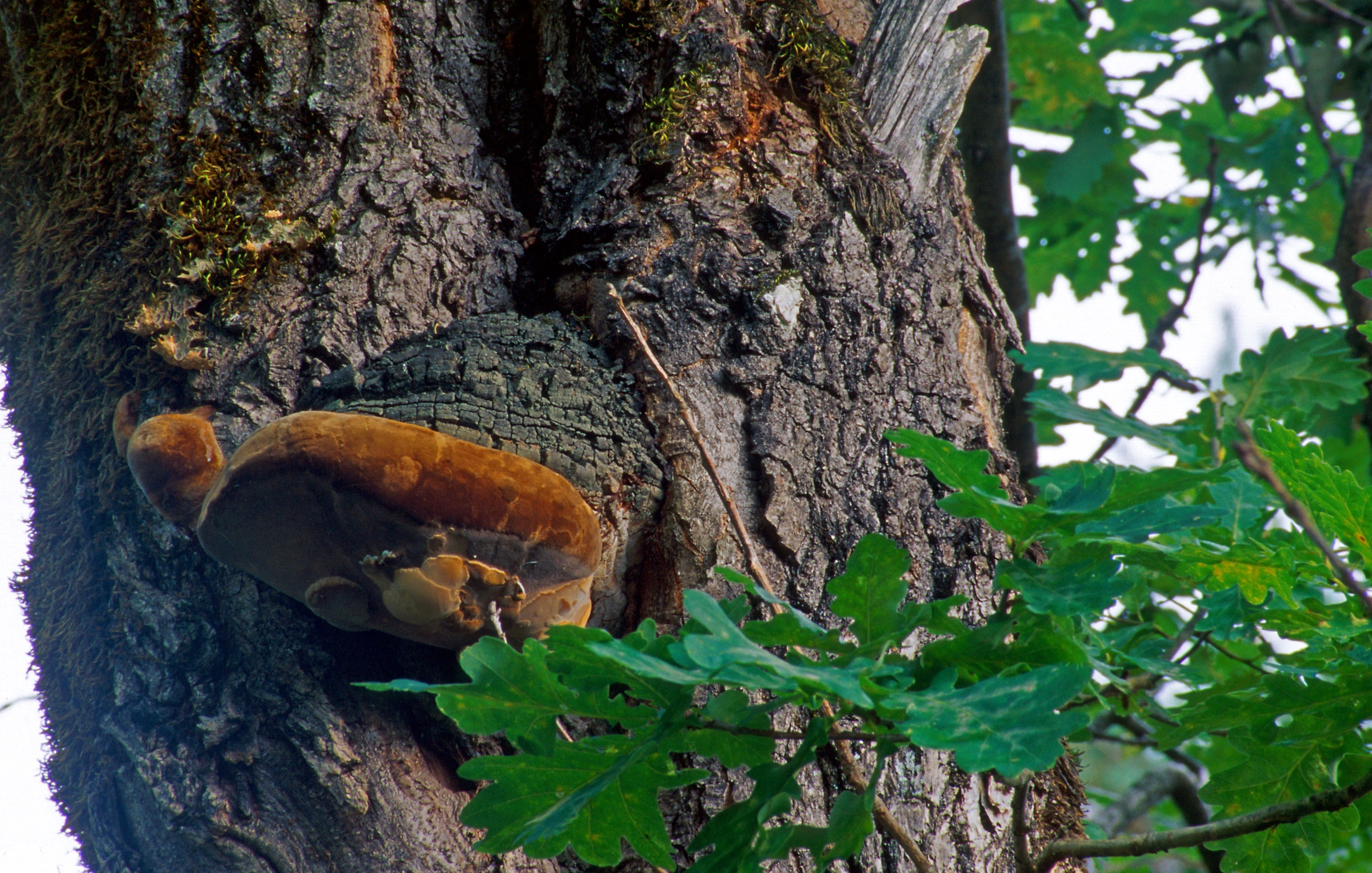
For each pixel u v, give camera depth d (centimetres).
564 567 721
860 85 747
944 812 732
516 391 728
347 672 726
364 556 718
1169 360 756
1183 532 721
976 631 705
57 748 731
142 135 734
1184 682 709
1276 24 984
